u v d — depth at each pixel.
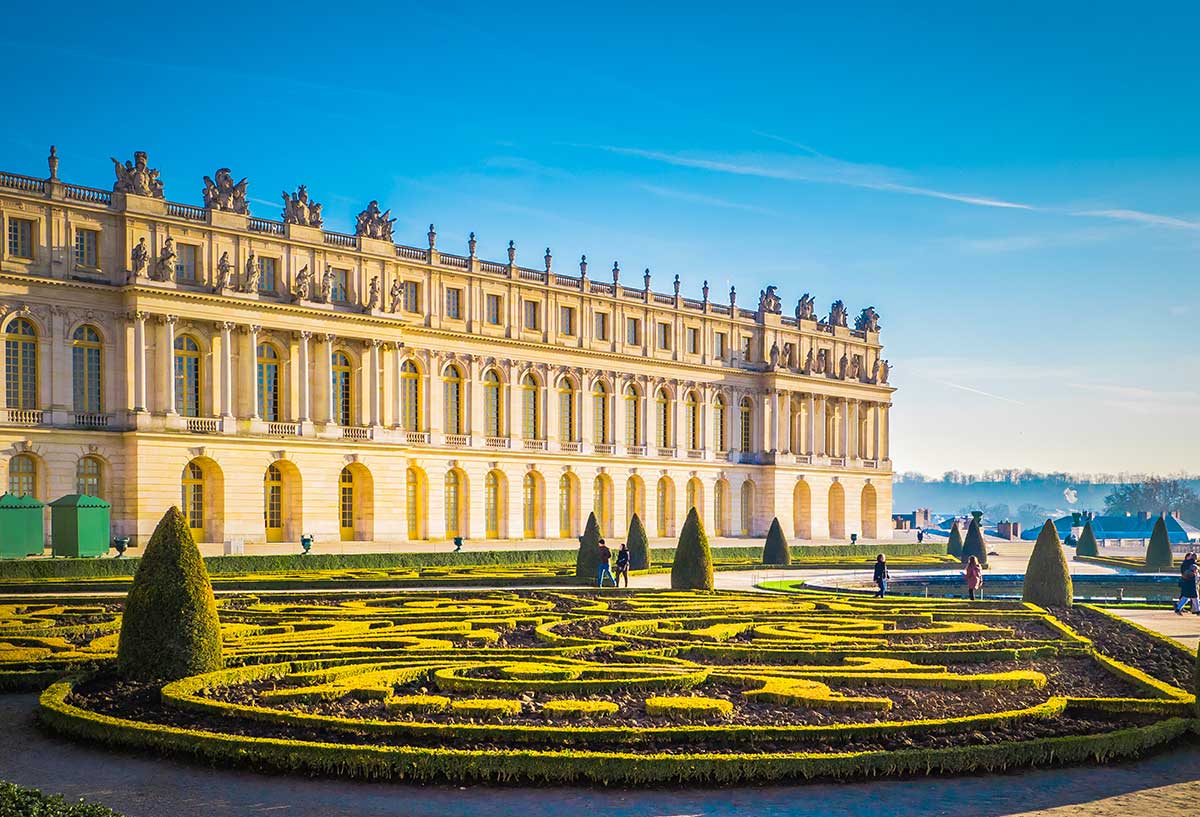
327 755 23.58
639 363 135.50
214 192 96.75
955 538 113.12
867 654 35.97
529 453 122.81
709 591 62.09
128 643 30.14
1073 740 25.45
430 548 104.69
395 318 107.25
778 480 149.75
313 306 101.19
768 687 29.69
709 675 31.03
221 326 95.56
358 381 105.62
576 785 23.27
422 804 22.05
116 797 22.22
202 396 95.38
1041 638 42.78
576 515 128.88
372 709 27.47
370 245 107.38
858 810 22.11
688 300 143.38
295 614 45.12
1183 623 52.66
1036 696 30.89
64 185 88.88
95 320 90.25
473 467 117.62
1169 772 25.02
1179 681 34.75
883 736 25.70
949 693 30.88
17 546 77.94
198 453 93.38
